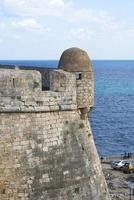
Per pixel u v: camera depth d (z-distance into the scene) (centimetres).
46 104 2162
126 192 5819
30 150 2086
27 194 2058
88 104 2456
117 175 6919
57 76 2247
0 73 2009
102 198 2484
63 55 2480
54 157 2183
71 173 2262
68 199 2222
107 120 13112
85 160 2380
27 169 2067
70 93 2306
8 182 2012
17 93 2055
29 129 2091
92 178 2414
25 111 2075
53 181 2159
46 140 2155
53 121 2205
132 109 15700
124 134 10931
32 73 2109
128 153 8688
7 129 2023
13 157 2031
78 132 2370
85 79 2436
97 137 10544
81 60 2441
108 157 8444
